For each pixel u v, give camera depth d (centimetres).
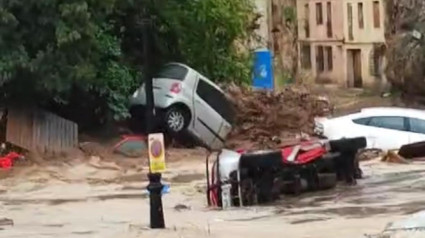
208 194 2280
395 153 3083
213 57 4072
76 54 3225
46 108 3481
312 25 7300
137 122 3647
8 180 2884
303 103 3966
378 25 6669
